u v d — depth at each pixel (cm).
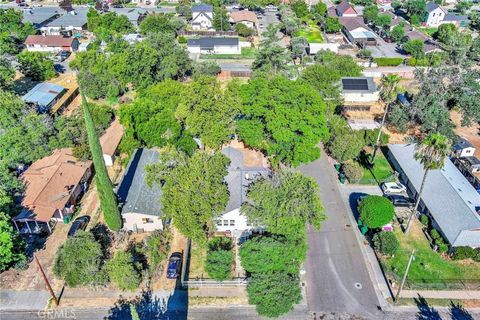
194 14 14038
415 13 14675
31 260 4862
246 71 10188
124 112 6334
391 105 8131
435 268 4791
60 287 4556
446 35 11975
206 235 4972
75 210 5616
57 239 5159
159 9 15738
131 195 5397
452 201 5362
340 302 4412
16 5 16475
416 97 7394
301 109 5959
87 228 5312
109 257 4825
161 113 6297
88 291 4512
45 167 6031
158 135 6200
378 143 6769
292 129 5772
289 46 12069
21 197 5488
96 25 12838
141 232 5253
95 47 11306
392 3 16100
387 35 12888
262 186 4794
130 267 4366
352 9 14162
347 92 8681
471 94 7369
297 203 4534
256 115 6019
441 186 5678
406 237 5234
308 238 5234
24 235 5203
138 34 12406
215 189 4759
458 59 9750
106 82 8650
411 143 6881
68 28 13262
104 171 4488
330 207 5769
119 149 6794
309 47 11388
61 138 6569
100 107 7619
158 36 9262
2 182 5481
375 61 10906
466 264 4850
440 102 7269
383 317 4256
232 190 5325
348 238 5244
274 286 4178
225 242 5047
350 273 4753
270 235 4809
